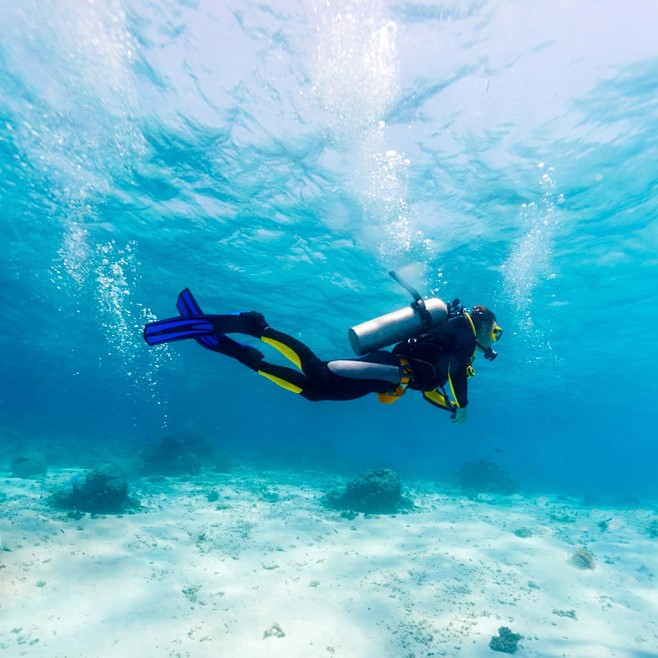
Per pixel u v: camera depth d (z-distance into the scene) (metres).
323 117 11.52
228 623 7.05
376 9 8.73
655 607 9.11
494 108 10.98
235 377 43.44
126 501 14.01
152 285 22.39
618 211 14.31
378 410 61.81
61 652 5.99
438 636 7.18
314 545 11.30
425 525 14.28
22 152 13.41
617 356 31.06
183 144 12.69
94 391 68.31
